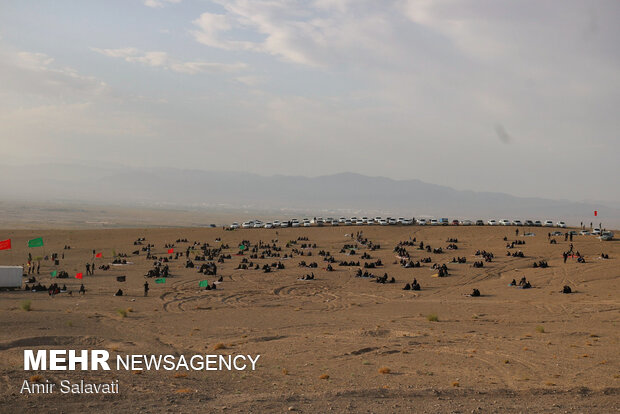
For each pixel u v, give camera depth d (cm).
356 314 4878
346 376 2444
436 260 9094
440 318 4588
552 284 6656
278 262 8931
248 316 4747
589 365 2695
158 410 1789
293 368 2639
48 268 8706
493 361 2808
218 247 11262
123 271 8394
